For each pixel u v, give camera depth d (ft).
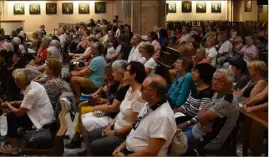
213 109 15.06
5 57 29.50
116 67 18.53
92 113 19.33
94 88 28.07
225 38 44.88
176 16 108.58
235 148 15.52
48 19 106.42
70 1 105.91
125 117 16.44
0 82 28.86
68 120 17.54
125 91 18.58
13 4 105.60
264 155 14.20
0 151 17.65
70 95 18.17
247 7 108.78
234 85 22.36
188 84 19.34
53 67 21.03
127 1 74.43
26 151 17.47
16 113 18.89
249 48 37.45
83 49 50.31
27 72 18.85
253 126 14.69
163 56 39.24
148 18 63.87
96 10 106.11
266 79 20.80
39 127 18.62
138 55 33.24
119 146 15.15
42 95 18.85
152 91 13.12
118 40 42.27
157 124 12.93
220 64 38.75
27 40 57.16
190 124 16.44
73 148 20.42
